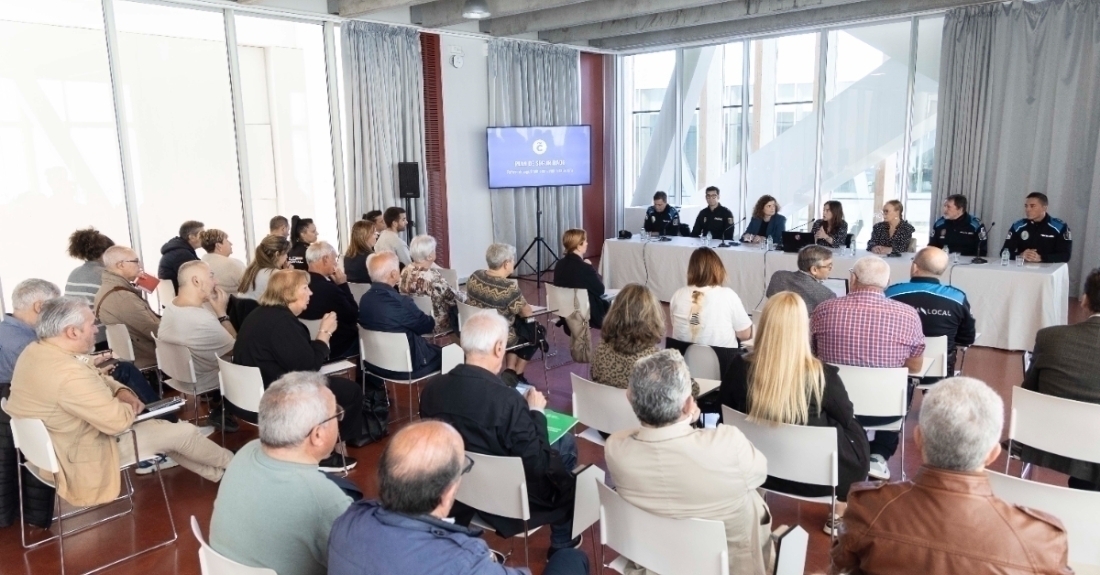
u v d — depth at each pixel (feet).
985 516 4.30
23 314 10.55
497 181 29.27
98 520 10.73
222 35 22.02
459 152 28.66
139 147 24.80
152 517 10.81
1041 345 8.92
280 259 15.46
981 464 4.44
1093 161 22.62
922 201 26.78
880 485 4.80
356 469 12.28
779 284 12.96
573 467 9.20
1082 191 22.97
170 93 25.59
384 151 25.38
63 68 21.77
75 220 22.72
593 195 34.88
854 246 21.03
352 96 24.43
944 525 4.35
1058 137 22.84
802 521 10.16
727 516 6.13
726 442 6.07
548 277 31.24
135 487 11.80
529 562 9.23
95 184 22.99
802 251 12.88
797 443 7.76
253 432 13.98
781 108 30.30
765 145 30.99
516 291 14.66
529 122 30.76
